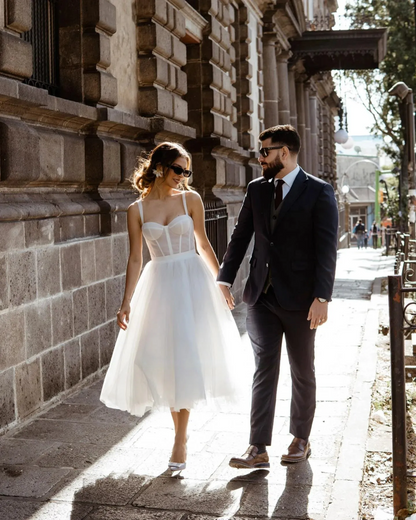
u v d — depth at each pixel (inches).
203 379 160.7
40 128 229.8
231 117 489.4
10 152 197.2
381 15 1200.8
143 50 317.4
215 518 141.6
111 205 268.4
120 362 169.9
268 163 163.6
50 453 179.9
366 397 219.8
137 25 315.6
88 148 262.5
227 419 204.2
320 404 217.9
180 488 156.6
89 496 153.3
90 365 250.7
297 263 163.0
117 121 270.5
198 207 172.9
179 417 166.4
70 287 235.8
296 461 169.0
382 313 382.6
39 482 161.3
